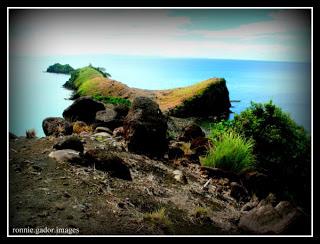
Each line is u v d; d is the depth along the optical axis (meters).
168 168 5.55
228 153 5.80
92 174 4.38
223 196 5.05
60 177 4.15
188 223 3.89
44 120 6.96
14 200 3.51
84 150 5.27
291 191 5.55
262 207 4.09
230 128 6.46
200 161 6.13
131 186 4.43
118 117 7.60
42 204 3.52
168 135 7.88
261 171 5.76
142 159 5.57
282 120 6.20
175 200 4.41
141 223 3.61
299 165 5.84
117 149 5.71
